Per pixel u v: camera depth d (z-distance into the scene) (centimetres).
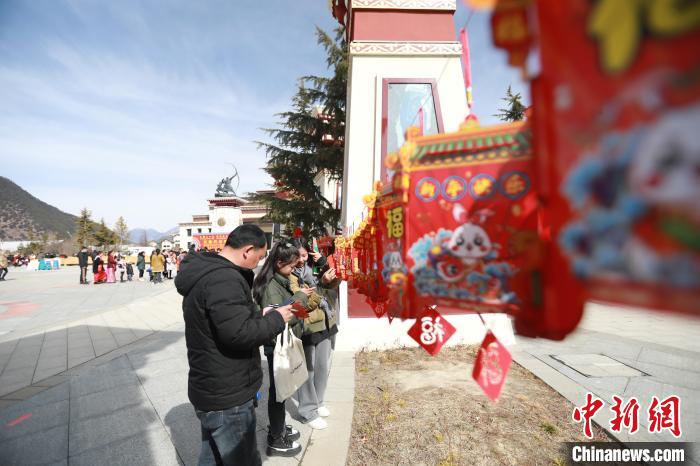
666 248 56
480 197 110
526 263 96
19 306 1024
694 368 438
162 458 277
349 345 525
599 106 63
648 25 54
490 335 121
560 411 337
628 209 60
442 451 278
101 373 463
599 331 636
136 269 2684
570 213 72
